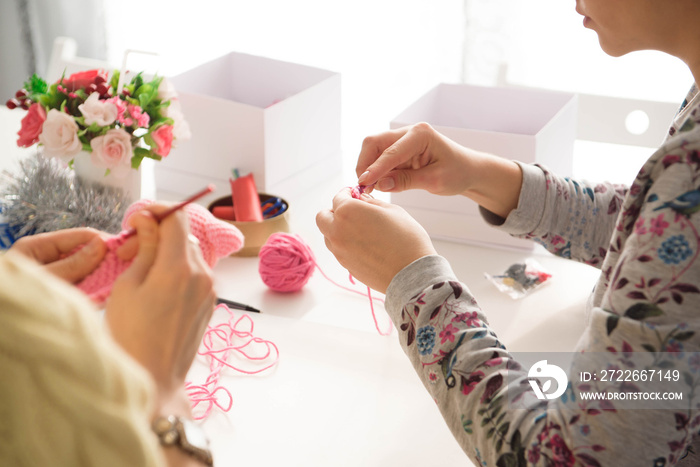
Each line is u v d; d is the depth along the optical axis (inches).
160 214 22.6
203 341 37.0
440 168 37.0
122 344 21.2
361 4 76.7
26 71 92.9
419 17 74.9
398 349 36.8
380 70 78.1
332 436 31.4
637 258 22.5
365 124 68.9
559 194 37.5
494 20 71.9
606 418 22.6
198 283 22.3
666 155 22.6
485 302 40.2
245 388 34.1
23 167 43.6
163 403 20.4
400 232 29.2
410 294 27.5
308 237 46.0
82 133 41.4
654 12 24.5
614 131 54.5
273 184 48.2
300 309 39.7
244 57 54.9
